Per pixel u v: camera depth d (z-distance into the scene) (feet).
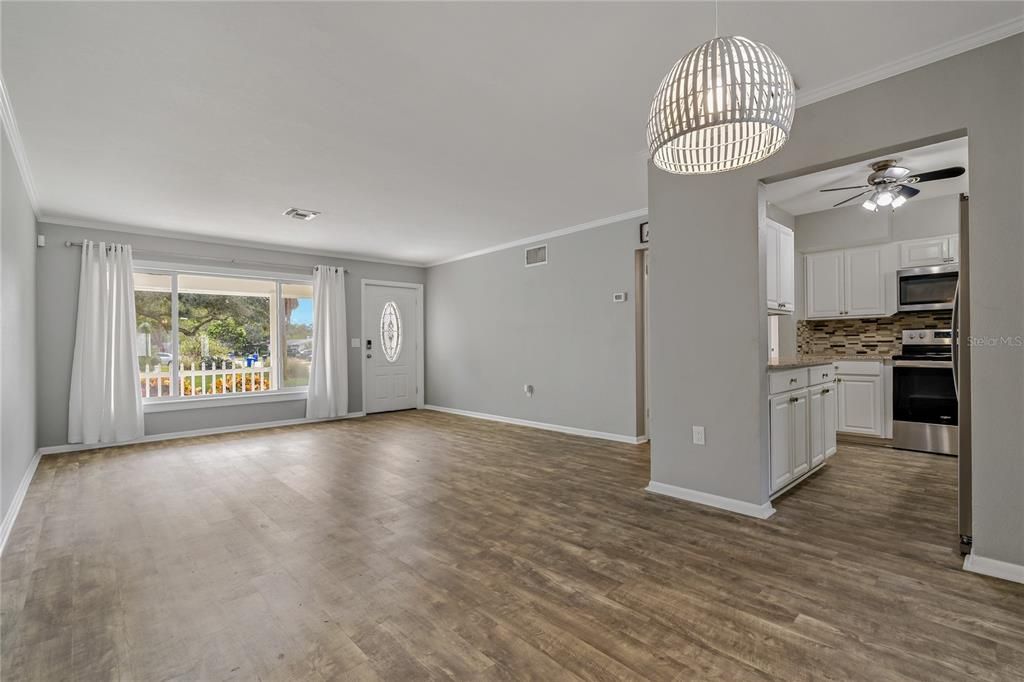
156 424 17.35
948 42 7.02
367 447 15.90
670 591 6.52
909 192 12.07
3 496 8.75
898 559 7.39
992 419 6.85
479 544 8.14
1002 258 6.77
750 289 9.36
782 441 10.33
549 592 6.53
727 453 9.70
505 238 19.77
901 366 14.70
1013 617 5.79
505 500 10.43
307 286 21.63
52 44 6.64
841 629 5.59
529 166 11.62
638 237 16.03
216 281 19.19
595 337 17.47
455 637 5.55
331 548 8.02
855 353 17.37
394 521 9.23
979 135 6.92
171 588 6.73
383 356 23.91
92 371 15.72
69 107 8.42
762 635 5.50
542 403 19.40
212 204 14.29
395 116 9.02
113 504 10.32
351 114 8.90
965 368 7.47
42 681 4.86
